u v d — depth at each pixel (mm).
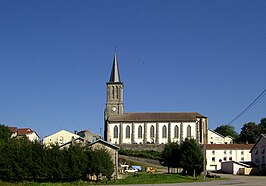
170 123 167375
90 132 179250
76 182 76688
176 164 102750
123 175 93875
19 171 76125
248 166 116938
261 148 118125
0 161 76125
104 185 71875
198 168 97812
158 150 160125
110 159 82250
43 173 77312
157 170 119750
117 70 188875
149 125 168125
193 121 166750
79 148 81750
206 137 168000
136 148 161750
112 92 185500
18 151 77250
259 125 193250
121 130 168500
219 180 83812
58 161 78500
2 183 71250
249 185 67938
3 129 119500
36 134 167500
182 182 77875
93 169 79250
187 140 102000
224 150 141250
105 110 184375
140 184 73188
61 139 159750
